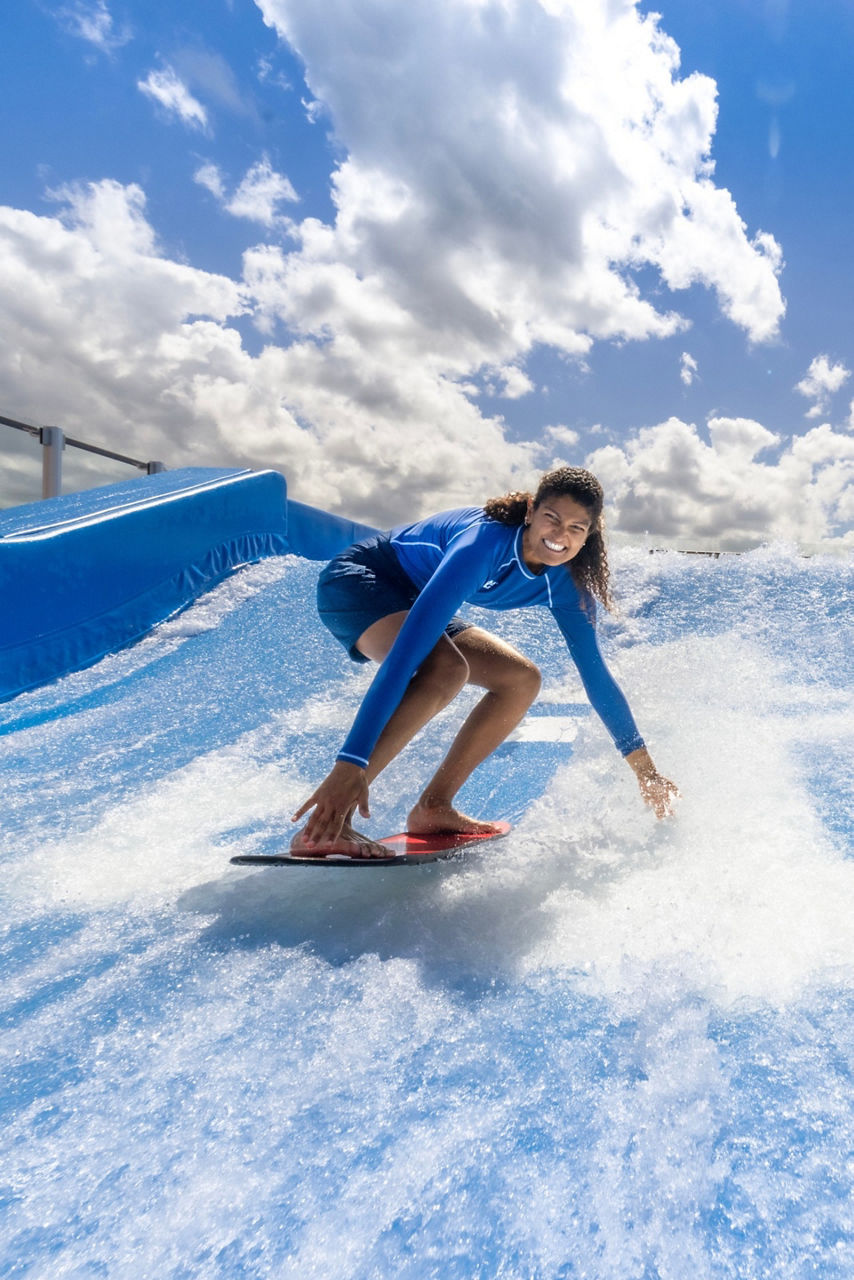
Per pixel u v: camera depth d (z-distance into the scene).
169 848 2.09
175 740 3.18
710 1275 0.77
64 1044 1.18
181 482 5.82
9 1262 0.80
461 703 3.61
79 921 1.64
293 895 1.69
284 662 4.31
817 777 2.30
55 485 7.56
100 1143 0.97
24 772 2.81
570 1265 0.79
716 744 2.55
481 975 1.34
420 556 2.19
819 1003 1.21
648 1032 1.15
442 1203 0.87
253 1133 0.98
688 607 4.30
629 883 1.66
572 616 2.20
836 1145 0.93
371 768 1.75
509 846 1.89
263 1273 0.79
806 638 3.76
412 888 1.70
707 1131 0.96
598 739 2.45
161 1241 0.83
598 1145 0.95
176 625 5.07
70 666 4.41
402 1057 1.12
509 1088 1.05
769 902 1.53
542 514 1.90
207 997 1.29
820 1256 0.79
